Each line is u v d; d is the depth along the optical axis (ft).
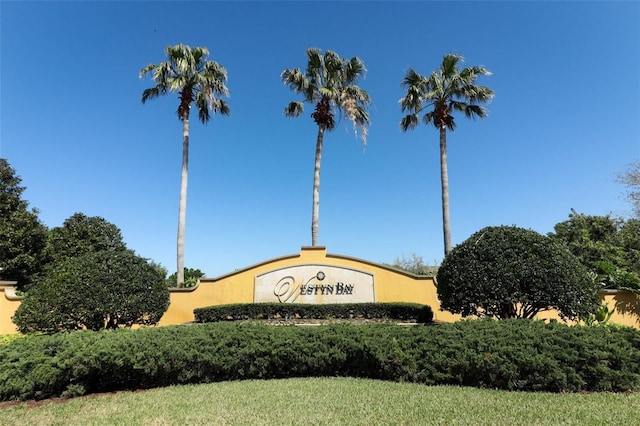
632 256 62.80
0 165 68.28
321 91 66.59
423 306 44.01
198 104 69.10
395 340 22.50
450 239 59.93
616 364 18.93
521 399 16.89
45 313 25.93
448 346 20.76
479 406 15.92
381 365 21.49
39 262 65.00
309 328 25.53
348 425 14.14
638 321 38.32
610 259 61.26
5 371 19.33
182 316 50.03
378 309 45.57
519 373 18.93
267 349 22.89
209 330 24.54
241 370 22.71
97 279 27.71
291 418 15.08
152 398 18.80
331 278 50.16
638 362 19.07
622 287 39.68
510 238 28.60
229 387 20.56
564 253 27.63
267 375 23.16
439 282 31.19
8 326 40.68
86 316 26.73
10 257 62.08
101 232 77.00
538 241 28.02
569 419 14.16
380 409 15.85
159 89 67.10
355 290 49.60
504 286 26.53
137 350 21.24
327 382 21.11
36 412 17.30
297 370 23.17
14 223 63.87
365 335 23.61
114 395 20.04
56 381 19.77
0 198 65.87
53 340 21.70
